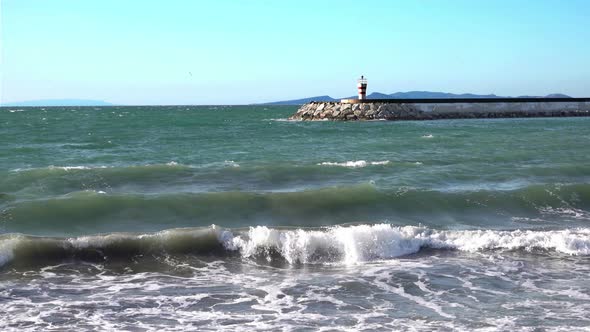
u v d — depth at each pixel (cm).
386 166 1892
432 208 1376
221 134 3569
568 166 1855
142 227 1216
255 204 1370
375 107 5616
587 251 1041
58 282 881
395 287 861
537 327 702
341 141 2950
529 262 984
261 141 2994
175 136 3378
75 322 725
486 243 1075
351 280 895
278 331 697
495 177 1733
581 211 1374
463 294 828
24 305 781
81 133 3638
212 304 792
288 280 898
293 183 1652
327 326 712
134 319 737
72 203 1312
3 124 4972
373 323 720
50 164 2002
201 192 1451
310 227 1133
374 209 1359
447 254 1032
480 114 6041
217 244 1045
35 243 992
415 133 3559
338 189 1452
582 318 732
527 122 5103
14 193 1466
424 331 693
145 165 1833
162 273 934
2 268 936
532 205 1412
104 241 1020
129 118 6794
